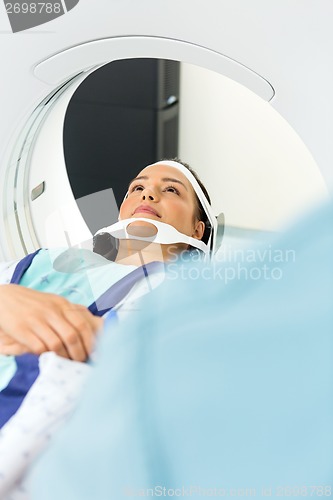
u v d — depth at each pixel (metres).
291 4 1.15
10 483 0.89
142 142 2.88
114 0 1.20
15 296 1.27
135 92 2.82
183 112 3.00
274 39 1.17
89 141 2.93
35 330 1.21
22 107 1.31
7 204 1.60
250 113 2.88
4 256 1.62
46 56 1.26
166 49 1.22
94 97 2.86
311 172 2.87
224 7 1.17
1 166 1.48
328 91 1.19
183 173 1.72
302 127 1.22
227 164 2.97
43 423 0.94
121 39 1.23
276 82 1.20
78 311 1.25
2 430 0.96
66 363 1.06
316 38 1.16
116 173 2.94
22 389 1.13
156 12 1.19
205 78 2.92
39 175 1.69
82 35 1.23
